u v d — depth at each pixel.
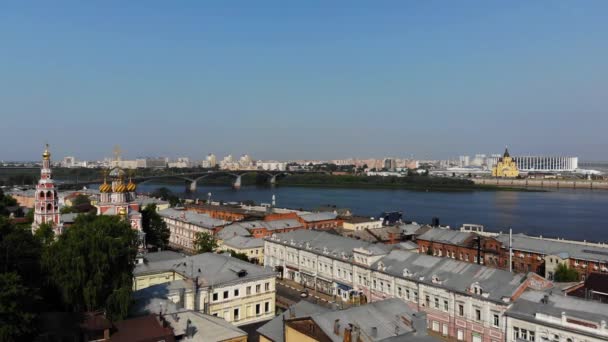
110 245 61.75
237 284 85.50
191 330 57.12
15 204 176.00
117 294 59.38
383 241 147.12
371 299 97.94
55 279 58.22
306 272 117.19
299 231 130.75
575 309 65.00
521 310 69.56
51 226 92.31
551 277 120.19
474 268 83.38
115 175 131.75
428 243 145.12
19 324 45.66
